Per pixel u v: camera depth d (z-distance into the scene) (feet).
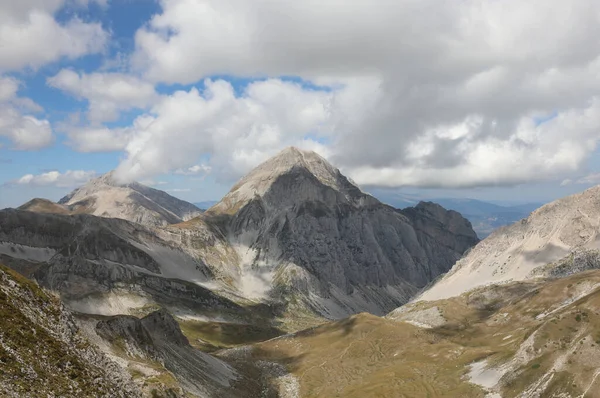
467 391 451.12
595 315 447.83
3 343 184.44
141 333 437.17
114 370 255.70
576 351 411.34
